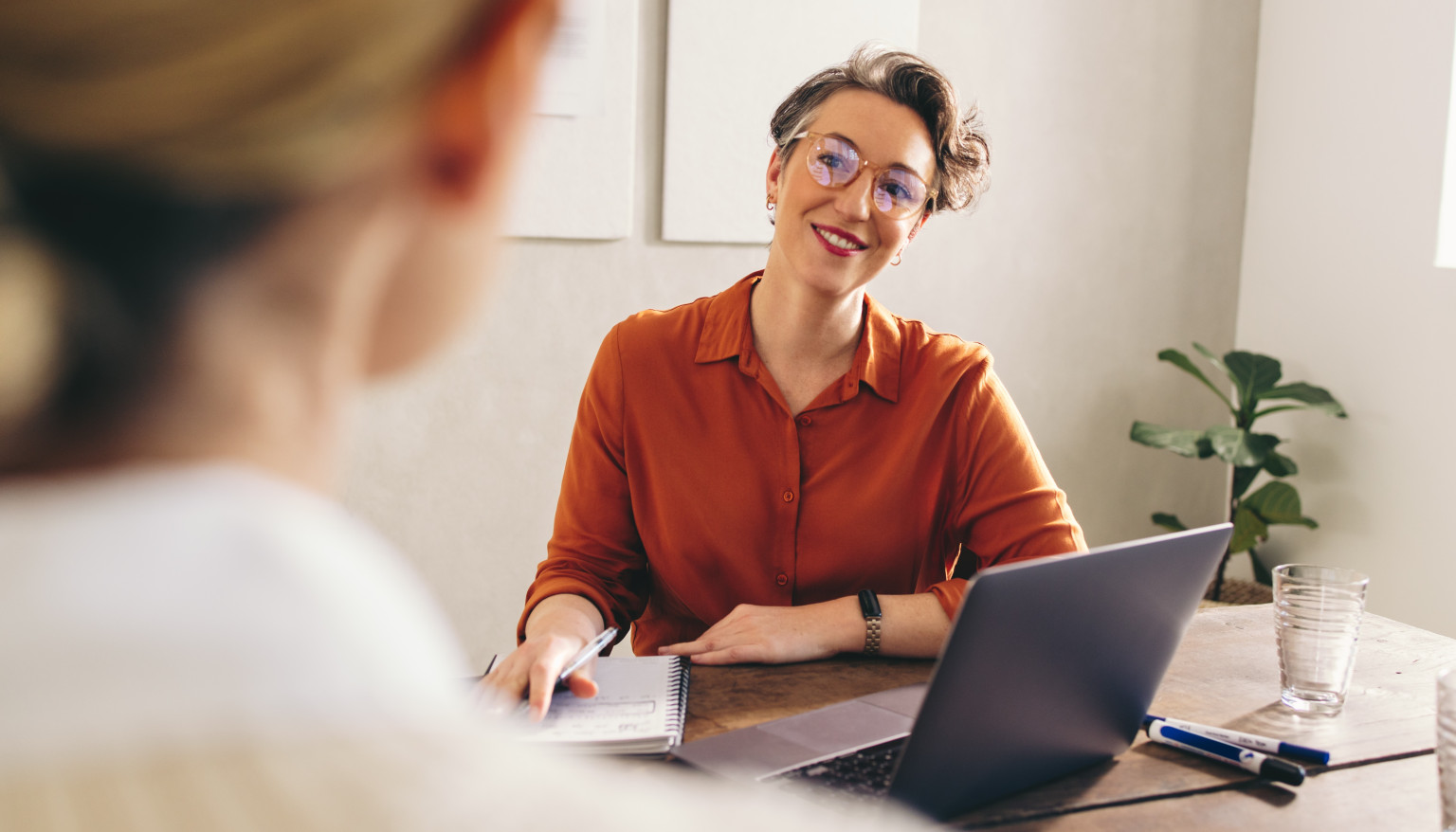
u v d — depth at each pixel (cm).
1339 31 316
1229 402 325
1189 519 354
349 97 19
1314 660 120
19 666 18
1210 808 98
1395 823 97
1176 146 337
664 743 106
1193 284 345
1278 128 337
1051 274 329
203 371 20
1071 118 324
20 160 18
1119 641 97
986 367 163
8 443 20
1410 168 298
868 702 118
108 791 17
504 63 21
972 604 81
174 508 19
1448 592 289
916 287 316
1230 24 338
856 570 158
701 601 160
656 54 284
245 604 19
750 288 165
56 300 19
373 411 279
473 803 19
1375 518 310
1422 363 296
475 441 286
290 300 21
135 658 18
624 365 162
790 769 100
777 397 158
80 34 17
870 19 297
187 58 18
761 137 292
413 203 22
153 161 18
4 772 17
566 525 163
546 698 114
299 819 18
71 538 18
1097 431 341
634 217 289
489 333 283
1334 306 321
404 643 21
